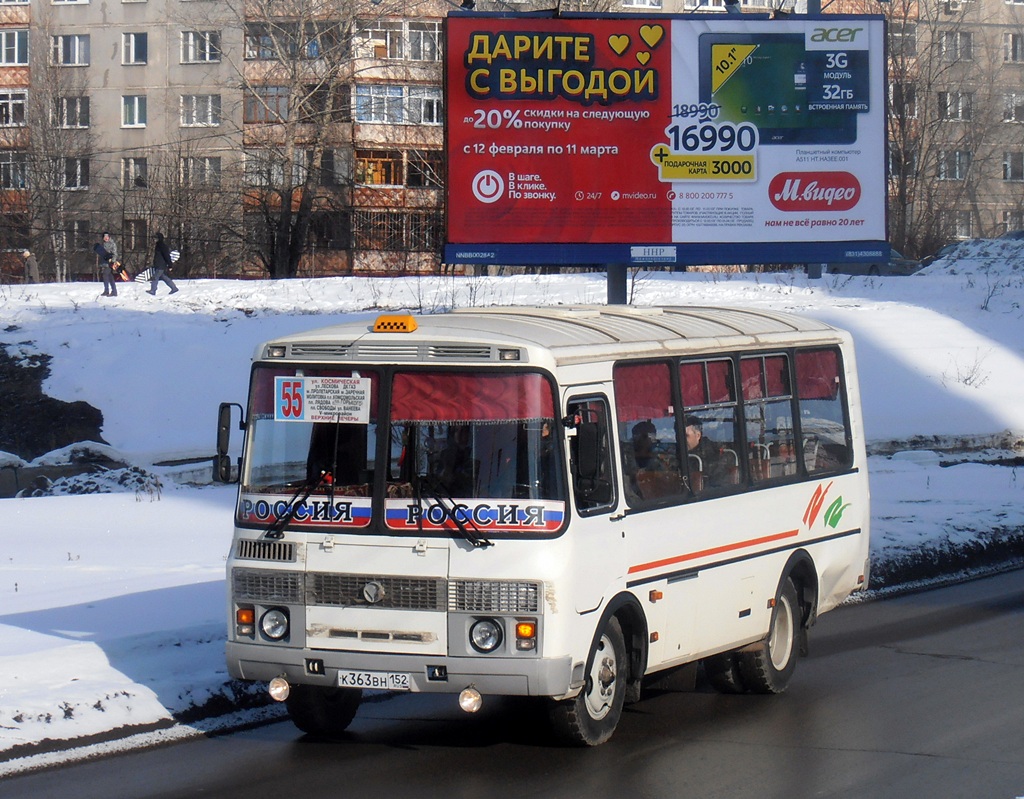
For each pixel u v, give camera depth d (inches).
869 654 451.2
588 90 720.3
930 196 2281.0
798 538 410.3
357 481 309.7
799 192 738.8
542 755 323.3
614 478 324.2
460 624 299.0
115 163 2672.2
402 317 315.6
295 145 2135.8
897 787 292.7
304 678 310.3
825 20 738.8
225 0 2354.8
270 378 323.0
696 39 727.7
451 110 713.6
